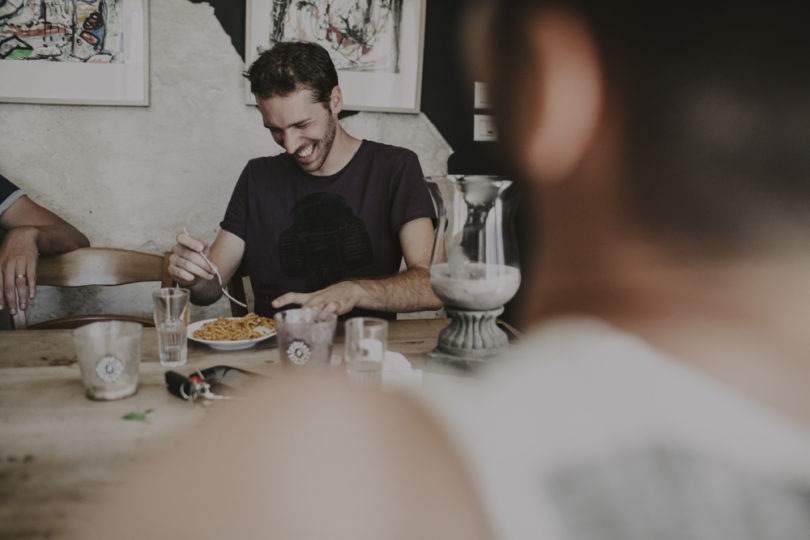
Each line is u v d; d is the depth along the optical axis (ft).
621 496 0.83
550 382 0.86
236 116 7.61
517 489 0.77
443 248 3.24
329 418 0.73
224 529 0.66
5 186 6.56
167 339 3.60
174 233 7.71
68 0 6.98
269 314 6.16
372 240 6.16
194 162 7.61
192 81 7.44
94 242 7.53
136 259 5.90
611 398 0.82
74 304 7.57
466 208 3.12
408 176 6.10
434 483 0.69
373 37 7.72
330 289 4.55
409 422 0.74
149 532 0.67
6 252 5.49
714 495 0.80
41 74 7.05
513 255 3.18
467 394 0.87
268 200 6.19
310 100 5.47
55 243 5.85
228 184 7.74
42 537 1.90
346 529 0.66
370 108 7.84
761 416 0.74
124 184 7.50
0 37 6.89
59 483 2.24
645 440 0.82
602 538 0.82
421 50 7.85
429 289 5.02
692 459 0.80
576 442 0.83
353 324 3.10
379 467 0.69
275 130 5.66
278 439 0.72
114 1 7.07
